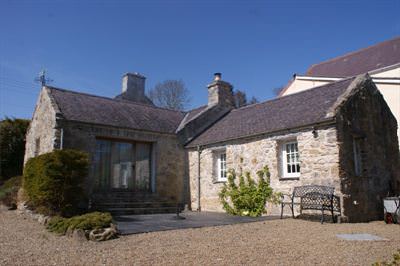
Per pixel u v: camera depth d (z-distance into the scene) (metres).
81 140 12.42
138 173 14.19
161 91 35.69
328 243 6.21
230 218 10.41
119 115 14.45
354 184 10.00
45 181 9.54
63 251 5.82
